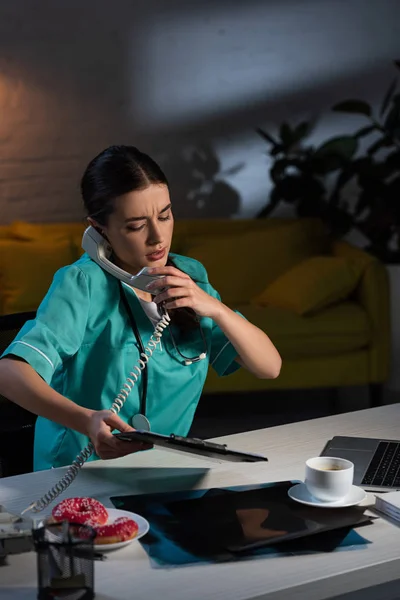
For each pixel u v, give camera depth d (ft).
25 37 16.48
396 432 6.23
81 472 5.48
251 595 3.83
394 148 18.15
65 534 3.76
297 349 14.02
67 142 16.97
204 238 15.92
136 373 5.80
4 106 16.52
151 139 17.44
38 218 16.99
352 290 14.49
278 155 17.81
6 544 4.22
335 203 17.11
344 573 4.05
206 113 17.62
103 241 5.82
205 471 5.46
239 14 17.42
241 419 14.17
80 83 16.90
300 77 17.90
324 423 6.47
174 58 17.29
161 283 5.67
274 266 15.66
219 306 5.88
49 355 5.48
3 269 14.65
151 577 4.00
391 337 14.42
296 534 4.38
